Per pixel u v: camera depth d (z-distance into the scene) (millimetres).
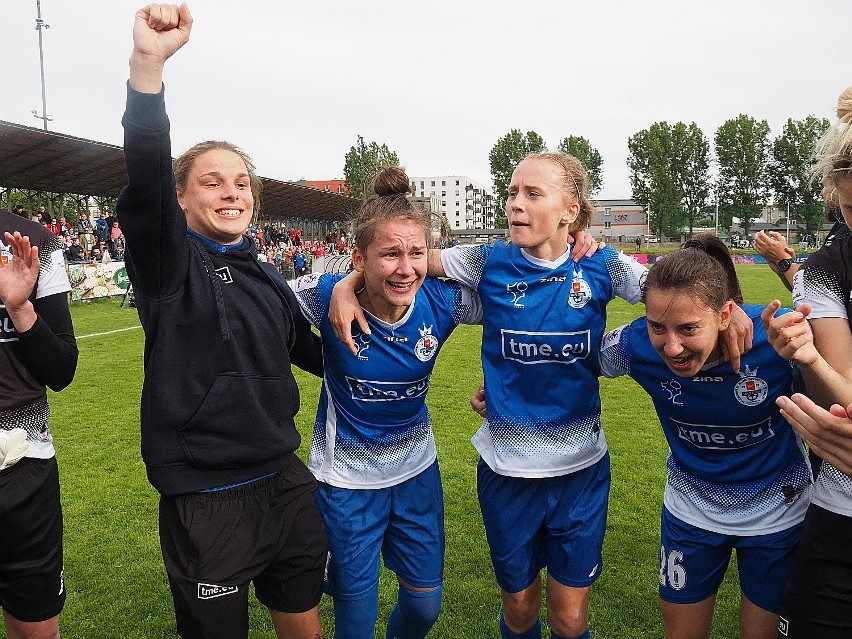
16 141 19406
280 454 2430
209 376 2311
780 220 80375
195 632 2270
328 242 43344
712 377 2475
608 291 2850
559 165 2783
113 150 21766
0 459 2355
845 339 2066
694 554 2629
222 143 2523
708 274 2264
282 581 2480
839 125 1907
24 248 2367
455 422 7207
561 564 2895
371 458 2832
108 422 7367
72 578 3957
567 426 2885
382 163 2955
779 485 2527
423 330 2818
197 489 2297
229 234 2480
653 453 6148
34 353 2482
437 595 2955
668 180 71062
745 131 69625
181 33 2121
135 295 2387
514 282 2854
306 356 2832
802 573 2184
